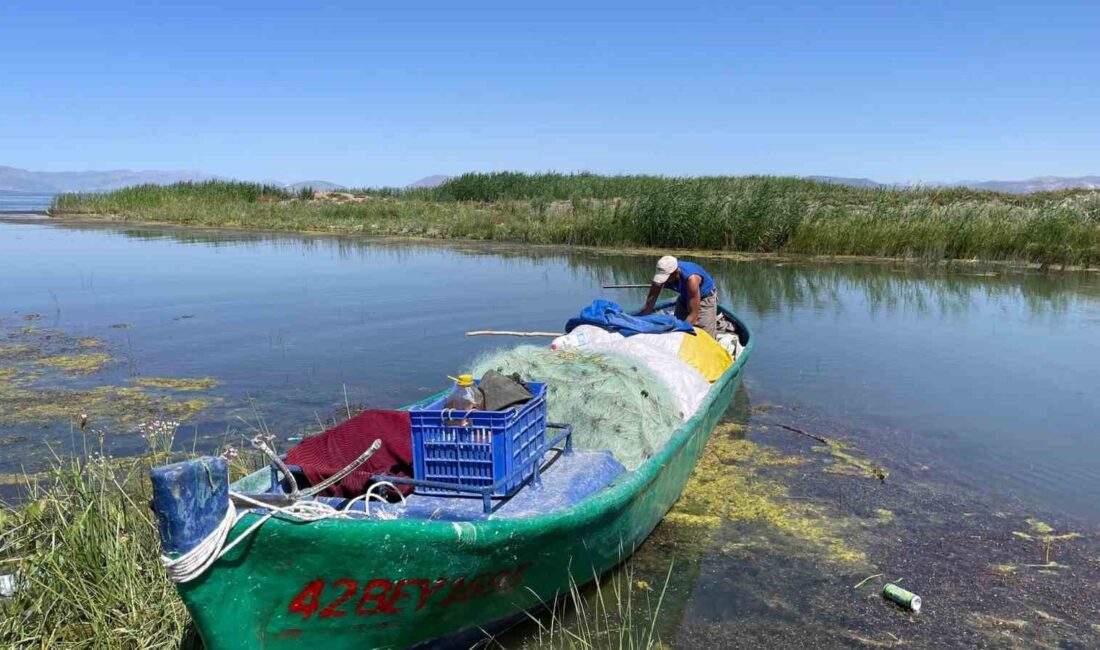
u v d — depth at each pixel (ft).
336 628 12.59
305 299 50.06
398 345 37.27
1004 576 17.08
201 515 10.75
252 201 144.05
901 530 19.24
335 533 11.48
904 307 47.96
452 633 14.19
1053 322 43.42
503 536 12.98
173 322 42.73
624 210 84.12
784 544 18.60
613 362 20.39
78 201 152.66
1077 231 64.69
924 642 14.78
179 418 26.35
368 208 124.06
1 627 12.91
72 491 17.31
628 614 15.56
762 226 74.08
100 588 13.96
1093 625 15.30
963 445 24.77
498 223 98.89
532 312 45.55
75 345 37.11
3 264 68.18
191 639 13.66
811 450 24.56
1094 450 24.25
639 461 18.24
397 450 15.29
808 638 14.90
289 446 23.49
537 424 16.05
